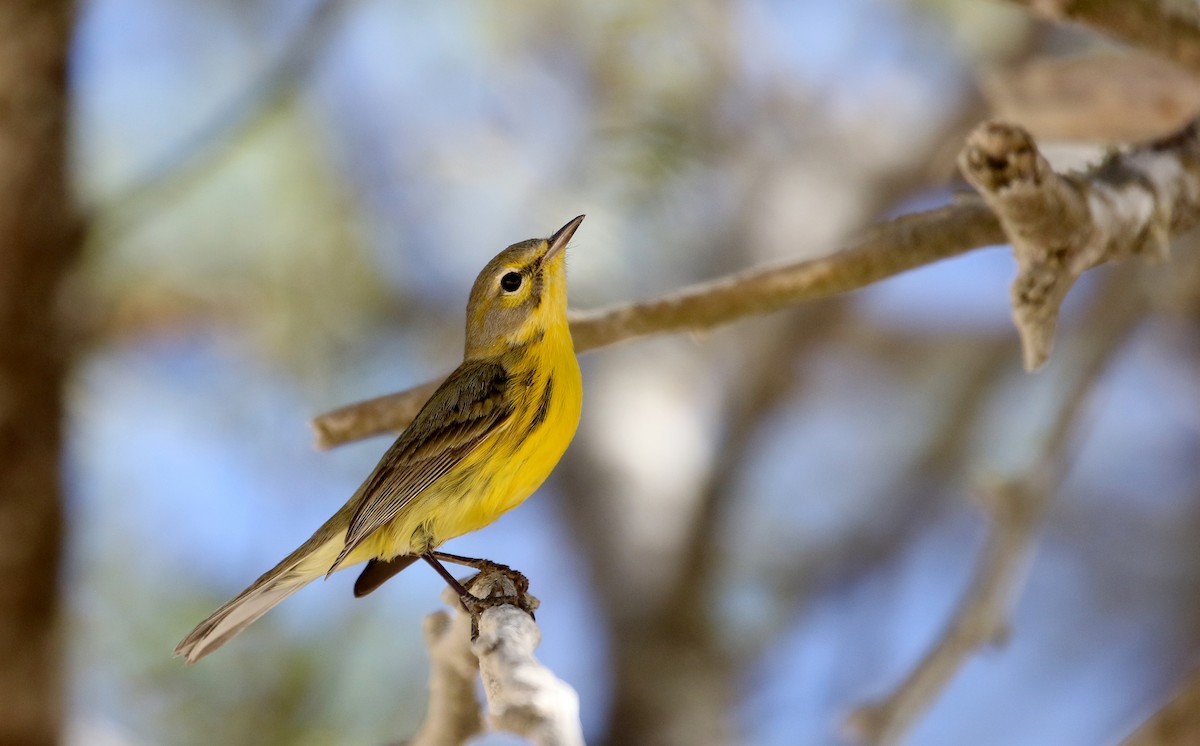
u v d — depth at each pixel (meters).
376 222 13.09
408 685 11.19
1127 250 6.79
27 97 8.73
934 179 15.19
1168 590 16.52
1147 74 8.55
